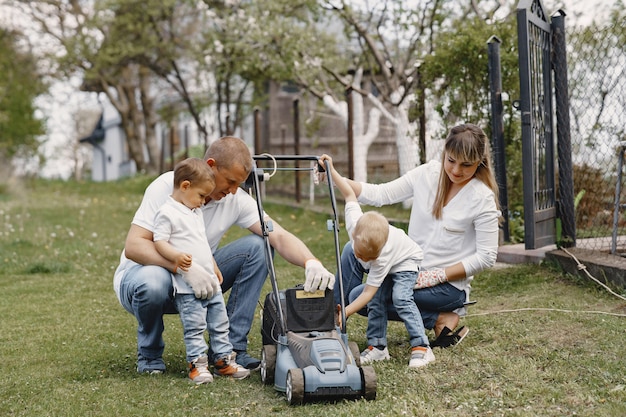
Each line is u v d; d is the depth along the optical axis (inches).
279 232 168.9
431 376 152.6
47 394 152.6
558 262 241.9
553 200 255.3
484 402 136.3
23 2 1004.6
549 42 257.1
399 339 189.3
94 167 1637.6
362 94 473.7
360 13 480.7
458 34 325.7
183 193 156.1
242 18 566.6
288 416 134.6
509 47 314.0
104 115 1494.8
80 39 865.5
